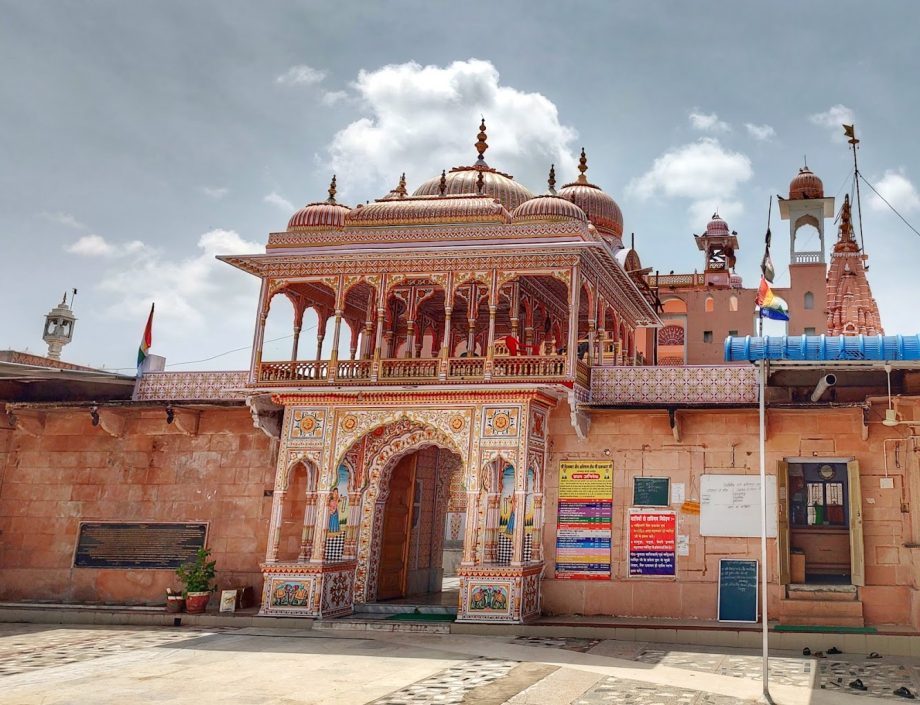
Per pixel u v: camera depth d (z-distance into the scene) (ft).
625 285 51.85
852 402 40.47
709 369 43.65
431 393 43.42
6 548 51.16
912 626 37.52
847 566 42.80
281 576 43.50
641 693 26.20
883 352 35.22
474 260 44.73
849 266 101.91
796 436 41.83
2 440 52.70
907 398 38.22
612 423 44.62
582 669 30.40
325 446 44.96
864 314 99.45
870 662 32.81
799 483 44.42
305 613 42.47
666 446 43.62
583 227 45.42
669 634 37.86
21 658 32.99
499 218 46.42
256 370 46.80
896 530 39.37
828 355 35.68
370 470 46.68
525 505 41.27
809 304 112.78
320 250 46.68
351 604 45.44
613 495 43.75
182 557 49.06
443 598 49.75
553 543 43.96
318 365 45.91
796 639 36.29
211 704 24.38
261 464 49.49
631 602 42.14
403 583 50.26
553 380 41.55
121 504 50.70
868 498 40.09
